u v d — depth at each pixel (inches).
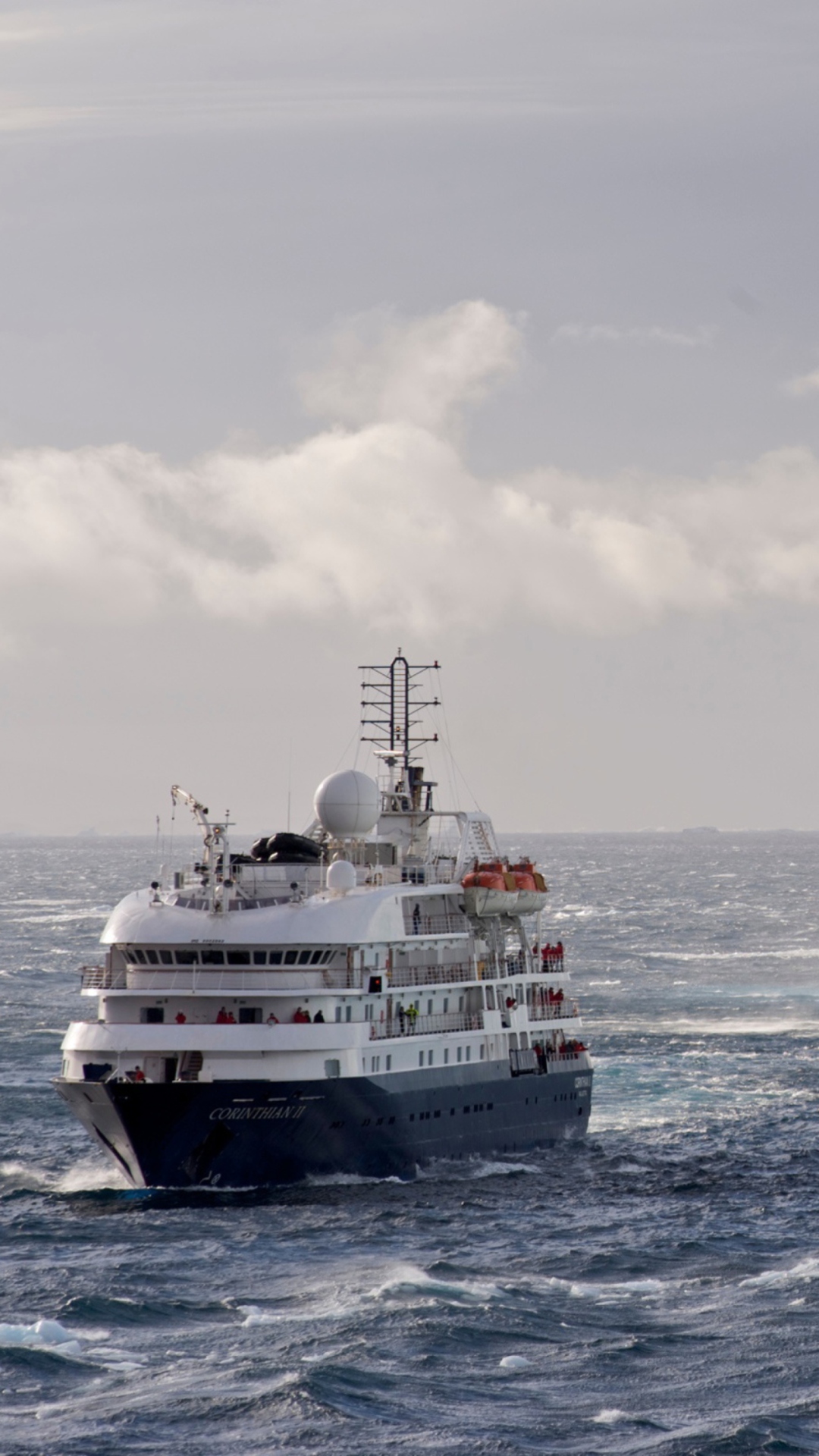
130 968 5492.1
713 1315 4269.2
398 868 6043.3
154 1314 4242.1
